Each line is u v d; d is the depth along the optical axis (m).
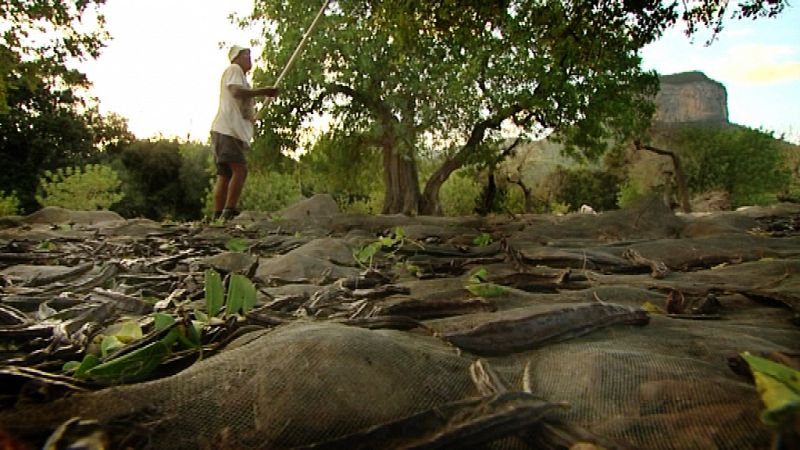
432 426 1.29
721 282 3.32
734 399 1.39
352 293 2.98
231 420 1.32
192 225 8.95
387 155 21.83
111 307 2.68
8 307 2.71
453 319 2.22
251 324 2.19
